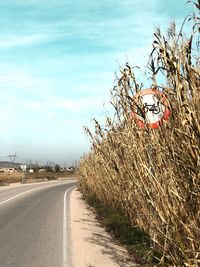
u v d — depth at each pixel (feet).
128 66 26.91
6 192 124.47
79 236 42.04
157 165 23.86
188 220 20.67
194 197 20.25
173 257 22.72
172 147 20.49
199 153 18.89
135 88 26.73
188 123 18.70
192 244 20.53
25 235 42.32
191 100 19.12
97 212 61.16
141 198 30.01
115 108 33.22
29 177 284.20
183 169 20.58
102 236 41.98
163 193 22.61
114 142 42.37
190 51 19.22
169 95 20.80
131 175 34.14
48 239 40.14
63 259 31.68
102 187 64.64
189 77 18.92
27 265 29.66
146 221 34.50
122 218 45.75
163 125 22.29
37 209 69.36
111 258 32.12
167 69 20.20
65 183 222.89
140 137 27.55
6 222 52.29
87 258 32.12
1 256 32.48
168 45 19.75
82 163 110.42
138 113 25.14
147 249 31.01
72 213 63.05
